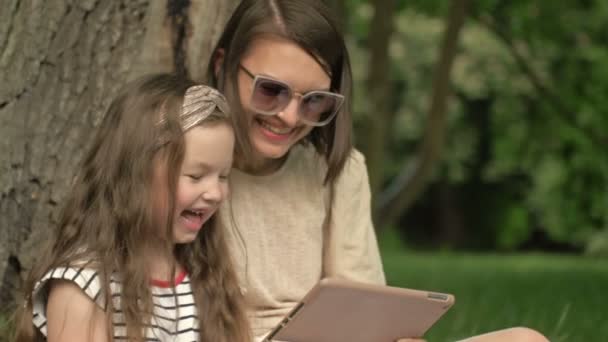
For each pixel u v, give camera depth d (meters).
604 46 17.58
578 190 24.75
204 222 3.57
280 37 3.72
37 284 3.31
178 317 3.49
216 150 3.39
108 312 3.28
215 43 4.33
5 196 4.42
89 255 3.34
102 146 3.44
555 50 17.69
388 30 11.87
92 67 4.34
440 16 14.19
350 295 3.38
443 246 28.62
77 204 3.44
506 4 13.94
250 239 3.94
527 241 28.45
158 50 4.29
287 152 4.08
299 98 3.75
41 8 4.42
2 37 4.50
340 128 3.96
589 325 7.27
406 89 25.33
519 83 23.50
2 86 4.46
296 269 4.03
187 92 3.42
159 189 3.38
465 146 26.19
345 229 4.18
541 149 24.72
